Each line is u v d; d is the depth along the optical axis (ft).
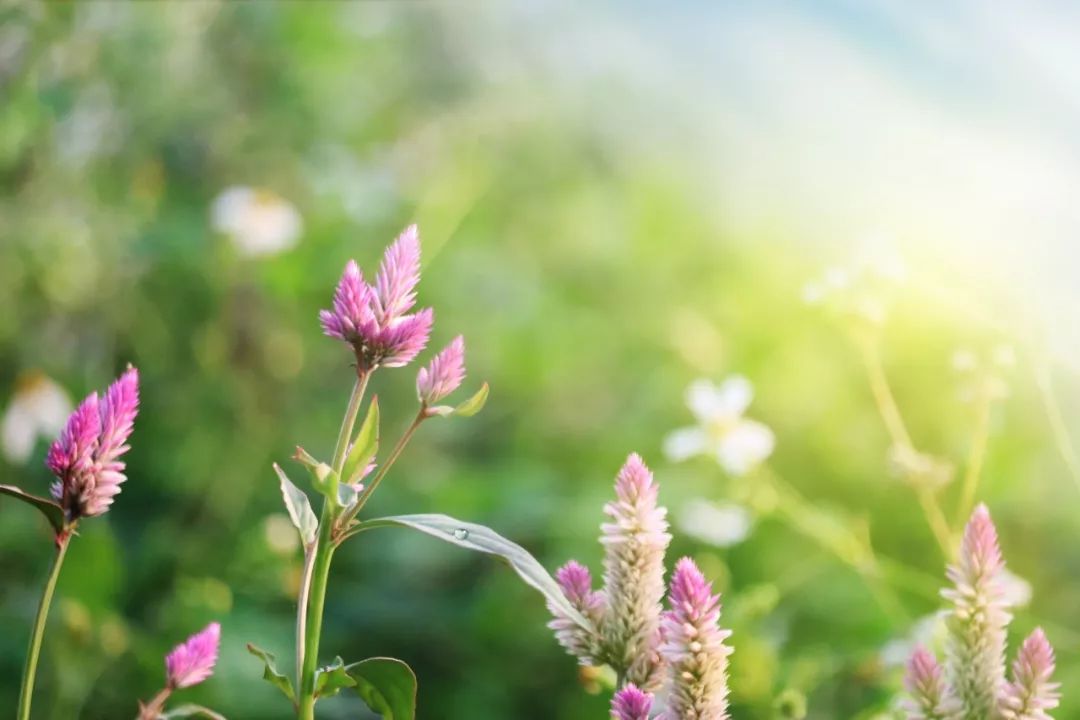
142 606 5.12
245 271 6.17
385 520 2.67
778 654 4.08
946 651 2.76
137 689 4.58
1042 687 2.71
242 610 4.94
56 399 5.17
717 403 4.71
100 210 5.87
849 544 4.45
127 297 5.86
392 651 5.12
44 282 5.60
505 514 5.59
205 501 5.63
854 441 5.72
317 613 2.68
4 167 5.47
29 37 5.28
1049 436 4.98
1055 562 4.83
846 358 6.04
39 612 2.65
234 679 4.59
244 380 6.10
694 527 4.67
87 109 5.74
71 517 2.66
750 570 5.07
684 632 2.67
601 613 2.77
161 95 5.97
